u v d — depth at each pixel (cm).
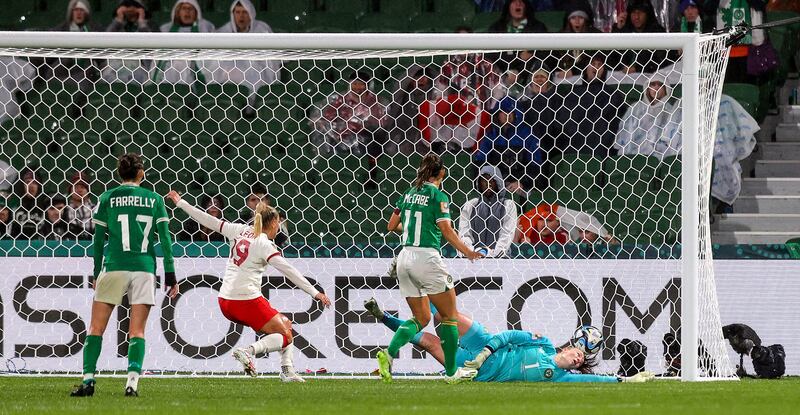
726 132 4925
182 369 3638
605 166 4597
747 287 3778
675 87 4550
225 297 3117
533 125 4472
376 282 3672
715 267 3781
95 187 4831
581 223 4453
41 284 3647
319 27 5556
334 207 4756
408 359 3619
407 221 2966
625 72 4784
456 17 5588
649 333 3659
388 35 3362
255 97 4962
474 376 3184
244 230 3130
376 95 4838
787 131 5334
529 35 3347
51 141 4891
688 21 5303
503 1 5650
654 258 3769
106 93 4909
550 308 3656
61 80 5016
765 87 5281
